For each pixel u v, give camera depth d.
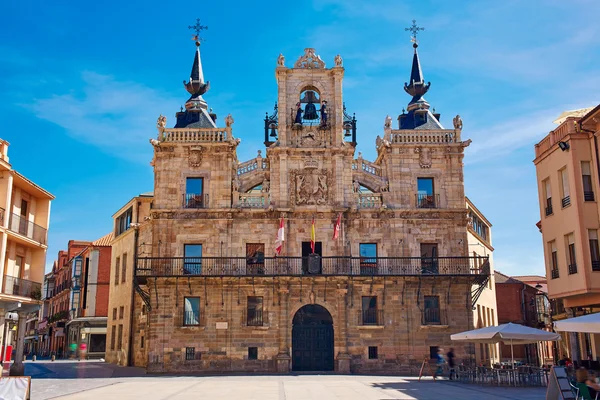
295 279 45.38
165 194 47.41
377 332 45.38
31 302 41.19
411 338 45.28
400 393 28.16
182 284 45.62
